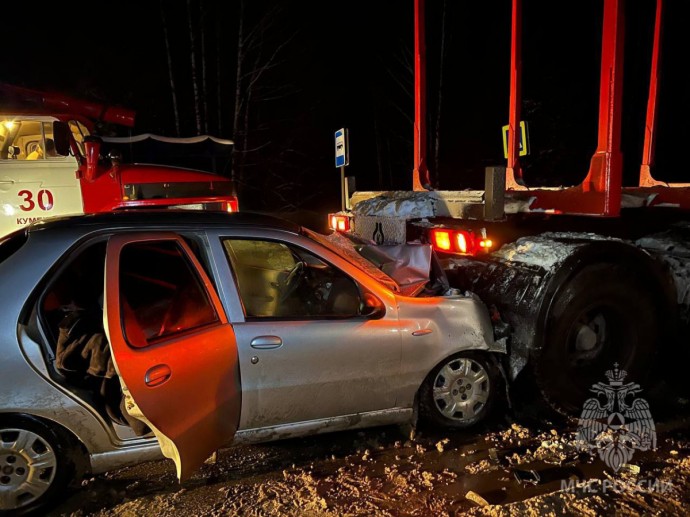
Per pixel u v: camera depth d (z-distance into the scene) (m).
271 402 3.40
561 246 4.29
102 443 3.18
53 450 3.13
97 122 8.30
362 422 3.72
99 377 3.25
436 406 3.94
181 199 7.88
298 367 3.42
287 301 4.12
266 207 21.33
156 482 3.46
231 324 3.30
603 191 4.89
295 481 3.42
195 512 3.12
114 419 3.22
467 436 3.97
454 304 3.91
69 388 3.09
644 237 5.33
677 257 4.93
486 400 4.09
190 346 3.02
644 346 4.48
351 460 3.67
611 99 4.77
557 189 5.39
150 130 19.36
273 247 5.09
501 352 4.03
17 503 3.12
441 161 22.98
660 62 7.88
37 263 3.13
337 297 3.87
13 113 7.43
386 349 3.64
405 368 3.72
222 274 3.35
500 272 4.52
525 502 3.10
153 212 3.60
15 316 3.04
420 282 4.19
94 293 3.62
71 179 7.55
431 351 3.78
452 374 3.96
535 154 19.58
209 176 8.09
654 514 2.98
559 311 4.12
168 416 2.85
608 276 4.22
